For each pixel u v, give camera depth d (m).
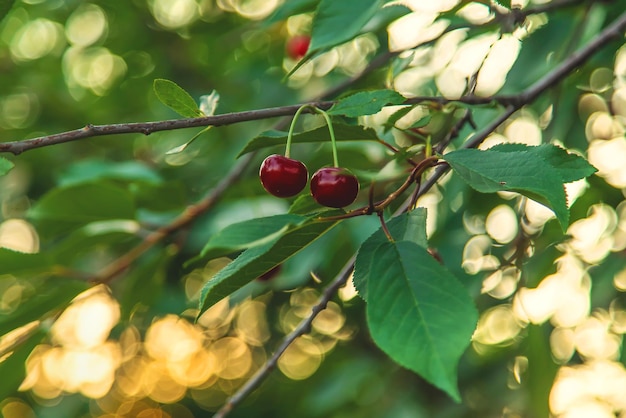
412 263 0.89
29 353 1.12
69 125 2.04
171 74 1.95
